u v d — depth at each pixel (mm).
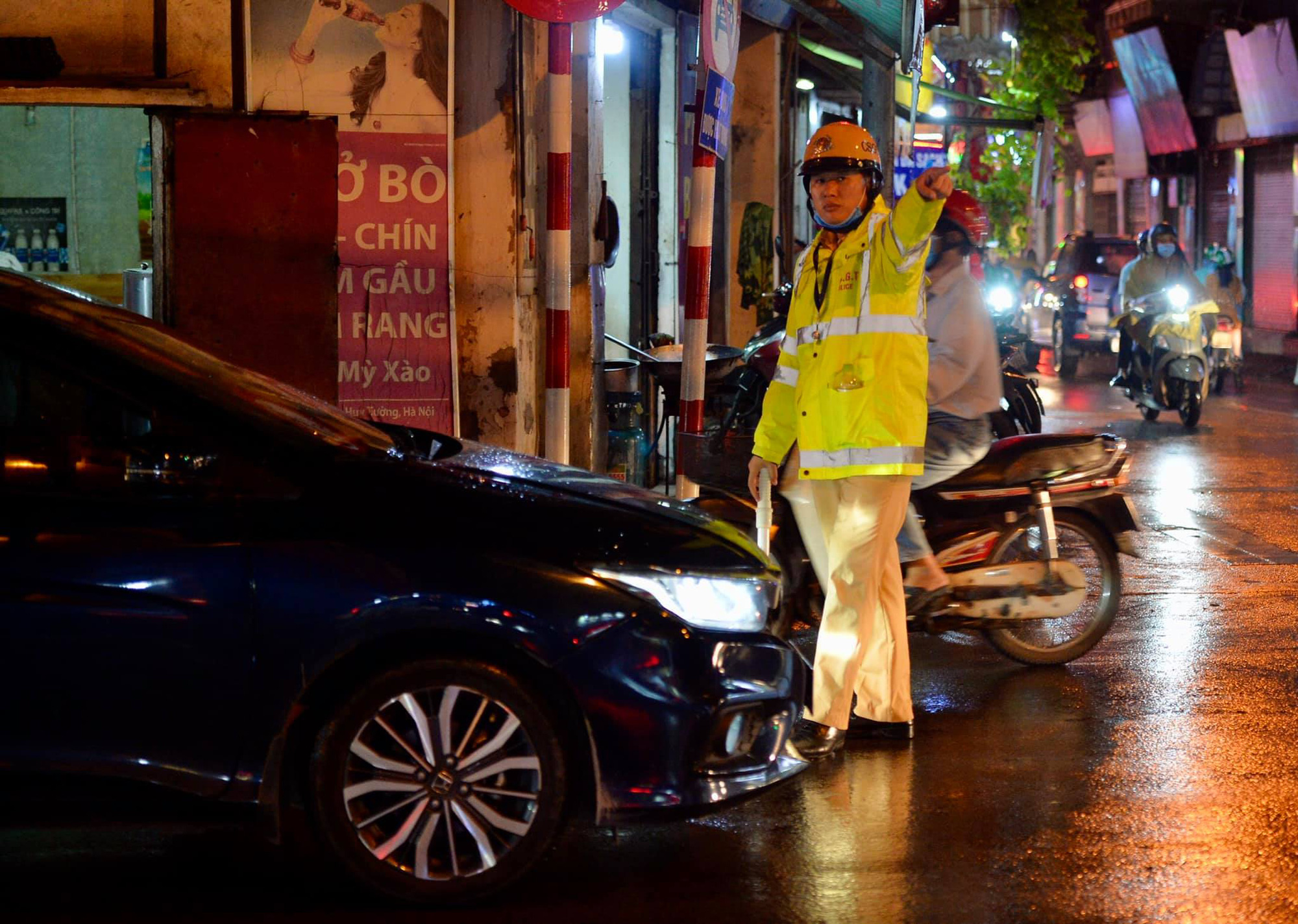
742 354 9820
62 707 3842
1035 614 6242
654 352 10000
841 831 4590
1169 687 6191
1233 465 12555
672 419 11555
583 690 3924
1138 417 16453
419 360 7953
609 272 11734
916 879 4215
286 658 3859
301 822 4711
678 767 3994
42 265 12812
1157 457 13094
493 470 4430
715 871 4281
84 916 3982
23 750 3842
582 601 3938
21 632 3820
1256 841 4496
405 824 3957
